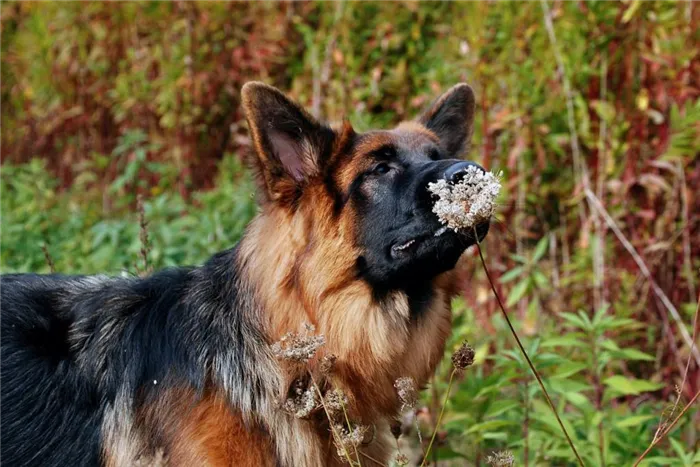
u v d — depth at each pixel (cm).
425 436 640
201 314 503
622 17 838
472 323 776
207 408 479
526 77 873
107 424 497
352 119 950
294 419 486
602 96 844
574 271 852
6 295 528
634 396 756
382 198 484
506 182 868
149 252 708
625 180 826
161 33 1162
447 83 933
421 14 1024
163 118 1124
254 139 484
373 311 493
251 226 514
